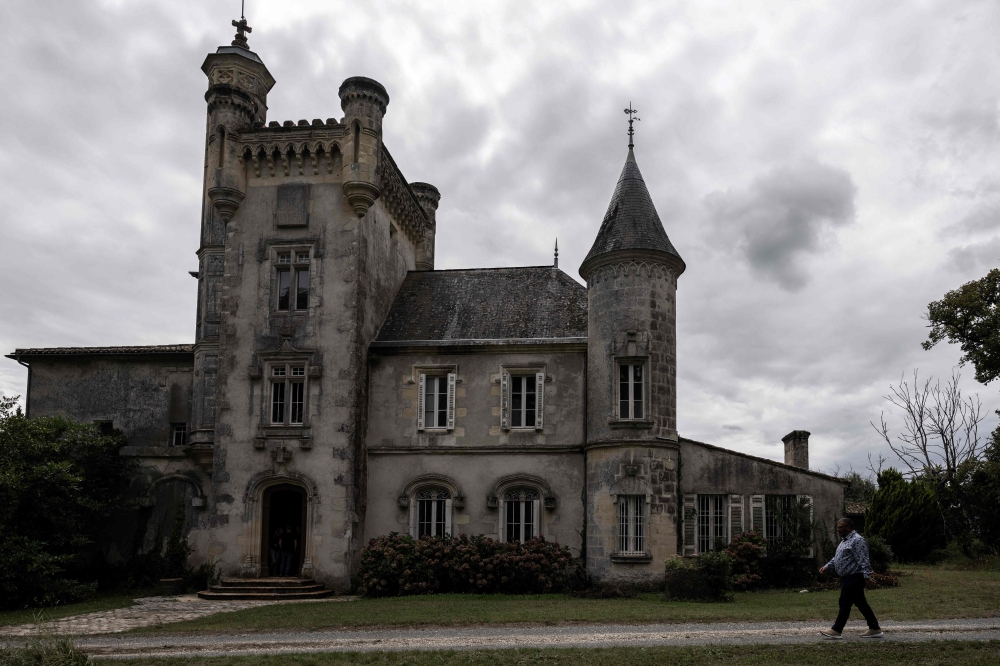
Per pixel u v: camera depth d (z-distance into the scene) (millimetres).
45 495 25391
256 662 13141
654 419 25344
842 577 14234
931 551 36594
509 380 27969
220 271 30109
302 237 28031
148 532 29016
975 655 12414
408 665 12766
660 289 26281
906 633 14469
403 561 25000
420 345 28250
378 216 30188
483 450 27453
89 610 21562
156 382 30734
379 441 27953
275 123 29344
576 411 27359
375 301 29500
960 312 35969
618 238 26469
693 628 15805
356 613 18891
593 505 25578
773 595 22859
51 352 30969
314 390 26984
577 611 18750
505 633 15633
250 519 26359
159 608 21844
